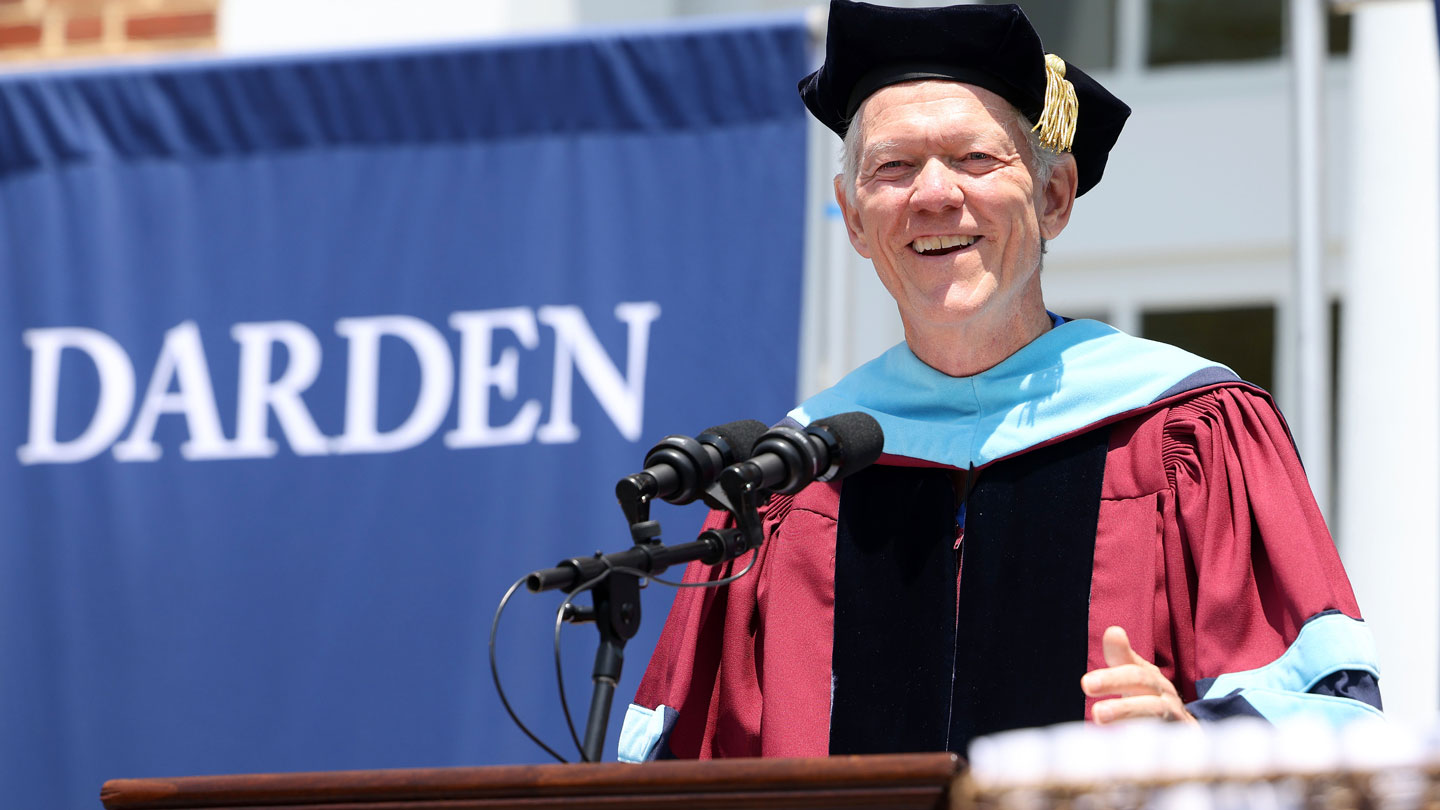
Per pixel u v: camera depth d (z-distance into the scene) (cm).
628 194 1631
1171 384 992
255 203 1702
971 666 953
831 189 1609
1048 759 504
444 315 1642
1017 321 1041
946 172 991
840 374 1565
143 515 1642
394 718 1563
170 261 1702
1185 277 2166
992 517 987
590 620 726
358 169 1691
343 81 1709
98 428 1670
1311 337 1443
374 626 1584
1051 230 1068
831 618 995
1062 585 951
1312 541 900
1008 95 1016
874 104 1023
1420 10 1728
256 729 1583
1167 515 945
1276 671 860
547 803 608
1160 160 2188
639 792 600
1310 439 1429
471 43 1688
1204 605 891
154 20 2106
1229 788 492
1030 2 2250
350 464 1622
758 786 588
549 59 1672
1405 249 1681
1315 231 1460
